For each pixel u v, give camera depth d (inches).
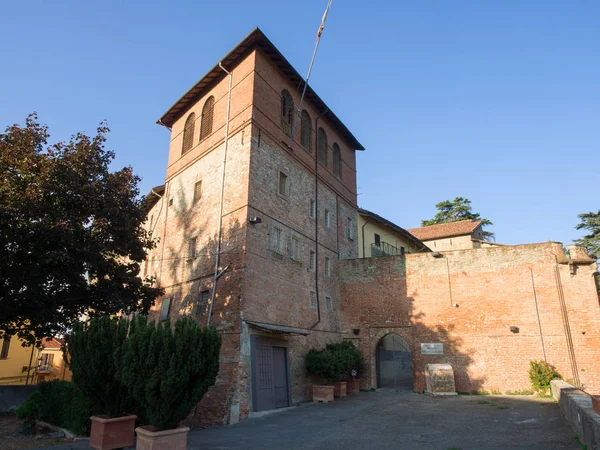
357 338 970.7
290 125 933.2
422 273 952.9
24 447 430.6
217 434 518.0
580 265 841.5
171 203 983.0
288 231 851.4
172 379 363.9
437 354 893.2
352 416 621.6
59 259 552.4
